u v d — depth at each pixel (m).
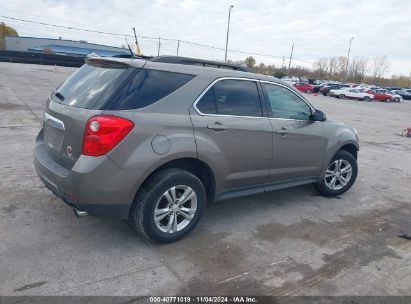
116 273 3.01
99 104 3.04
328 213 4.70
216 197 3.84
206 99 3.57
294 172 4.56
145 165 3.11
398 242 4.00
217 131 3.58
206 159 3.53
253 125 3.91
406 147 10.45
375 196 5.56
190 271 3.13
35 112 10.37
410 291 3.10
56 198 4.36
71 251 3.28
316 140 4.68
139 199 3.26
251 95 4.00
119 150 3.00
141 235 3.50
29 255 3.16
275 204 4.86
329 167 5.15
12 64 36.38
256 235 3.90
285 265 3.35
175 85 3.39
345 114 20.09
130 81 3.16
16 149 6.38
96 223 3.83
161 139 3.19
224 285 2.98
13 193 4.43
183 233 3.60
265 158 4.12
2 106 10.91
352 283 3.14
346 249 3.75
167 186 3.32
